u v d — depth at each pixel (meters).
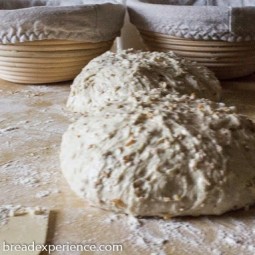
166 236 0.44
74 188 0.49
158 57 0.76
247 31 0.79
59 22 0.79
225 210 0.46
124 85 0.69
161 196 0.45
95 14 0.82
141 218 0.46
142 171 0.46
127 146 0.47
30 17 0.78
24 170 0.57
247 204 0.47
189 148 0.46
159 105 0.53
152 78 0.70
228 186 0.46
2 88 0.85
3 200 0.50
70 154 0.51
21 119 0.72
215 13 0.78
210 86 0.74
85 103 0.71
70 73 0.86
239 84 0.87
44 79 0.86
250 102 0.78
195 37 0.80
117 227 0.45
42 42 0.80
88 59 0.86
